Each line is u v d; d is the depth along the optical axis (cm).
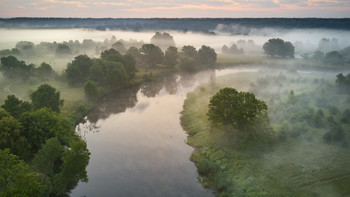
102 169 5741
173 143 6962
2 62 12950
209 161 5662
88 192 4953
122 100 11075
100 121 8725
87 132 7781
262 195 4441
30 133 5653
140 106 10238
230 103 6238
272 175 5003
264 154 5747
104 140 7206
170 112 9438
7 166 3997
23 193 3641
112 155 6366
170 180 5325
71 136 6156
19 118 5825
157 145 6869
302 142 6191
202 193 4884
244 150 5947
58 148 5066
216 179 5106
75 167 4722
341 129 6219
